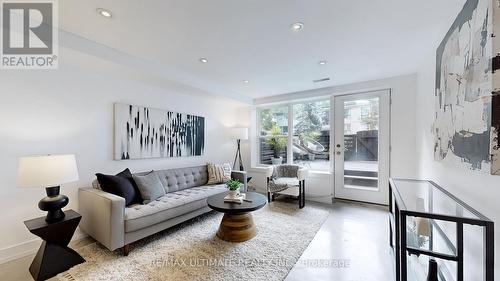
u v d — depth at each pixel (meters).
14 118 2.11
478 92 1.19
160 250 2.21
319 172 4.12
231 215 2.51
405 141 3.35
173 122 3.69
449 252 1.31
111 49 2.34
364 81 3.63
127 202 2.40
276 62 2.78
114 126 2.91
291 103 4.70
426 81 2.60
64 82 2.45
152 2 1.59
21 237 2.15
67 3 1.59
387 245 2.33
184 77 3.21
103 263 1.98
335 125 4.08
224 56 2.59
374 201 3.71
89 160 2.67
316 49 2.41
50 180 1.80
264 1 1.59
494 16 1.04
